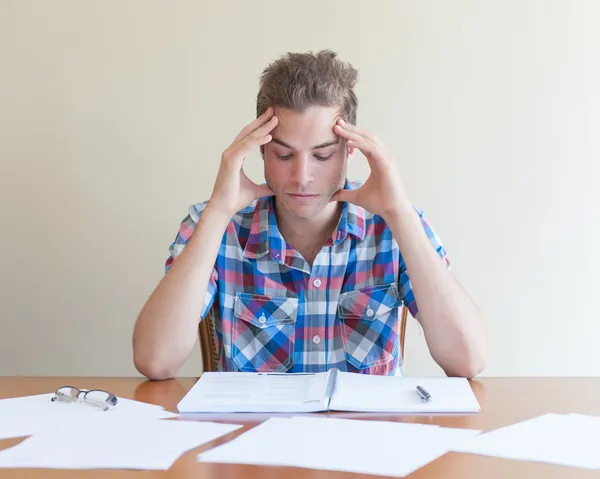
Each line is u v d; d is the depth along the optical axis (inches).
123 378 53.1
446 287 54.7
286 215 60.6
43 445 35.1
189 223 62.6
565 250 79.4
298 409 42.2
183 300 53.7
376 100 78.4
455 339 54.0
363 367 59.2
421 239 55.5
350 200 57.5
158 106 79.2
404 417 40.8
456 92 78.4
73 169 79.7
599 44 78.0
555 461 32.6
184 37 78.6
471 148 78.7
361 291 60.3
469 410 41.8
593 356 80.0
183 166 79.5
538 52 78.1
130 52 78.9
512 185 79.0
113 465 32.1
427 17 77.9
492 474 31.0
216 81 78.9
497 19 77.9
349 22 78.0
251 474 31.0
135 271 80.4
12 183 80.0
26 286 80.7
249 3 78.3
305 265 60.1
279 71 54.6
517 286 79.7
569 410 42.2
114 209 80.0
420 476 30.6
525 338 80.0
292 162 53.5
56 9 78.9
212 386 47.0
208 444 35.5
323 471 31.3
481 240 79.4
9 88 79.4
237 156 54.6
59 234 80.3
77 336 80.9
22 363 81.0
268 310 60.2
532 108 78.5
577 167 78.9
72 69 79.1
